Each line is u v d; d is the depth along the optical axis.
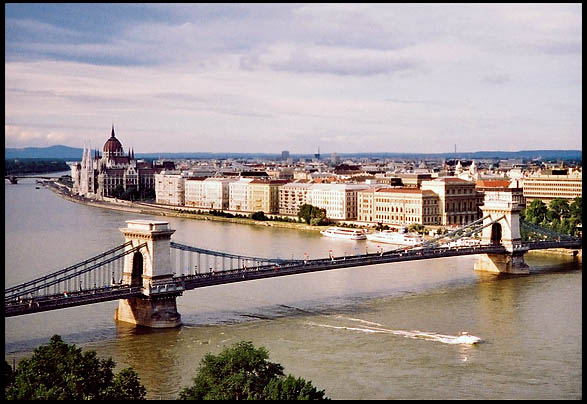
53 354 160.25
